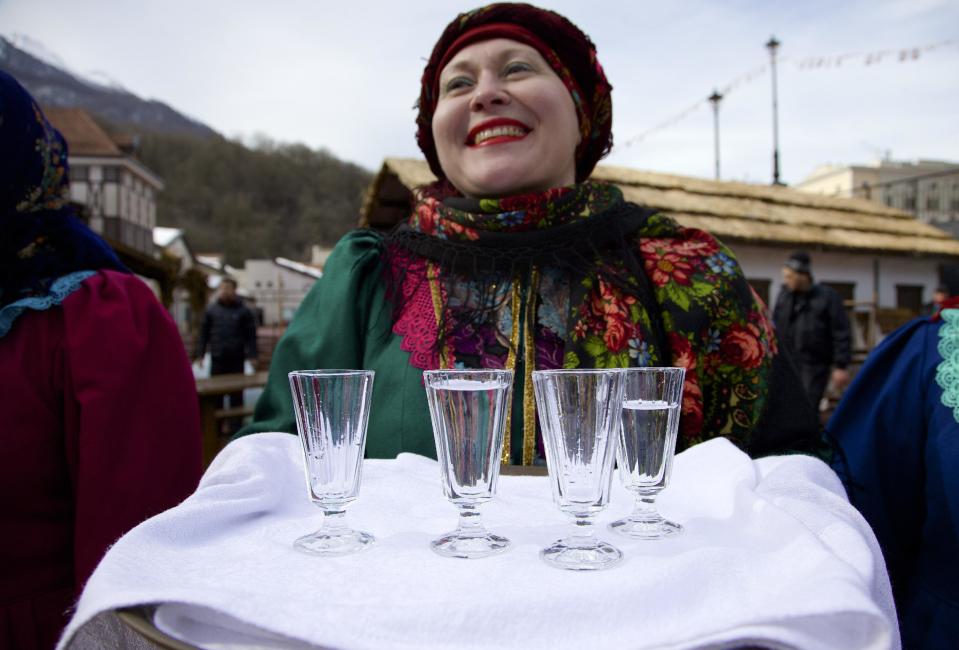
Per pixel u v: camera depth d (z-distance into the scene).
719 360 1.33
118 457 1.31
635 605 0.56
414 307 1.38
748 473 0.87
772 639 0.48
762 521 0.69
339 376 0.76
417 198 1.64
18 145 1.35
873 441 1.58
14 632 1.28
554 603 0.55
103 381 1.31
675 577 0.59
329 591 0.60
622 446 0.83
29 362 1.32
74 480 1.34
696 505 0.88
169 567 0.66
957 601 1.43
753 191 11.16
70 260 1.45
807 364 5.91
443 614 0.54
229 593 0.57
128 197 27.95
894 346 1.64
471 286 1.39
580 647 0.52
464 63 1.41
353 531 0.78
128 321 1.39
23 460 1.30
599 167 10.06
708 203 10.01
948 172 18.89
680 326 1.31
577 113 1.50
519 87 1.38
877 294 10.95
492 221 1.38
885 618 0.49
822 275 10.59
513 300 1.35
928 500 1.49
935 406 1.49
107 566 0.62
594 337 1.29
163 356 1.44
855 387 1.68
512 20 1.42
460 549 0.71
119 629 0.71
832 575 0.54
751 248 9.81
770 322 1.42
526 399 1.26
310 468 0.77
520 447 1.24
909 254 10.62
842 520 0.71
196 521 0.75
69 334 1.33
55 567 1.34
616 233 1.40
